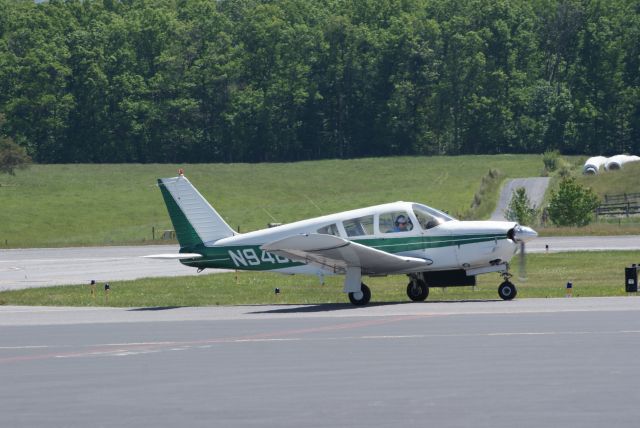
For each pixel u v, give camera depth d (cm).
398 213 7281
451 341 5216
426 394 3981
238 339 5616
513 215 17112
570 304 6744
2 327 6669
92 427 3656
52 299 8606
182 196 7781
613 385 4025
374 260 7119
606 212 18350
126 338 5850
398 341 5288
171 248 16038
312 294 8519
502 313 6319
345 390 4109
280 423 3622
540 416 3594
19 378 4638
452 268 7231
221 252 7700
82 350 5431
